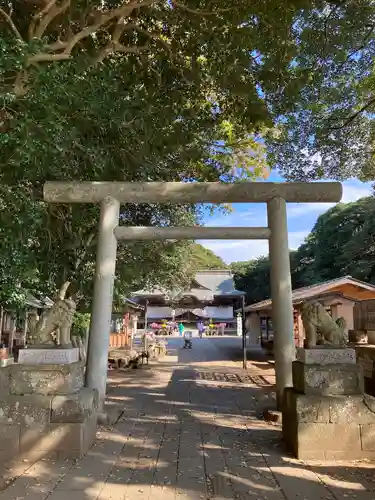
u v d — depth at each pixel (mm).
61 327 6008
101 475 4695
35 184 9000
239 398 9664
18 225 6668
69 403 5344
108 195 8508
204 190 8594
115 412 7641
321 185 8672
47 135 5738
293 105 8367
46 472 4762
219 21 7434
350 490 4324
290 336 8109
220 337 38312
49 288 11125
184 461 5230
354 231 31859
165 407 8641
